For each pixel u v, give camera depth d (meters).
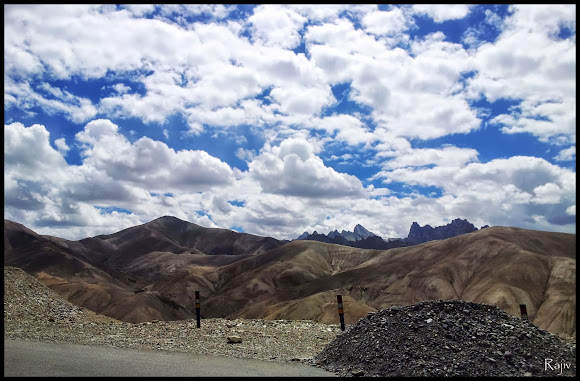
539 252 193.25
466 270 190.12
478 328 11.22
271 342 14.03
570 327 131.50
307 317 155.38
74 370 8.97
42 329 14.77
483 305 12.52
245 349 12.55
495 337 10.82
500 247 196.50
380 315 12.54
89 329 15.52
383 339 11.20
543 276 165.88
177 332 15.24
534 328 11.82
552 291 154.88
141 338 13.75
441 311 12.16
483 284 172.75
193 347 12.41
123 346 12.12
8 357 9.94
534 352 10.47
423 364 9.90
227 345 13.08
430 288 183.50
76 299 188.25
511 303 152.50
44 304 19.86
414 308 12.45
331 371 10.27
